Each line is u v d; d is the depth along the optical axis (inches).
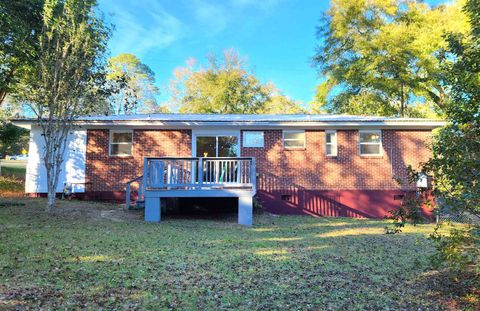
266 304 184.2
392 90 1083.3
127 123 579.8
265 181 594.2
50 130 467.5
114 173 601.9
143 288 201.3
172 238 346.6
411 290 212.7
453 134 195.2
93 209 500.7
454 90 204.2
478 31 198.1
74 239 315.9
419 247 336.5
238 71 1605.6
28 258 250.1
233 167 533.3
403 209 218.7
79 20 472.7
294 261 273.4
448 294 206.2
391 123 582.6
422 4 1112.2
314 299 193.5
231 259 272.5
